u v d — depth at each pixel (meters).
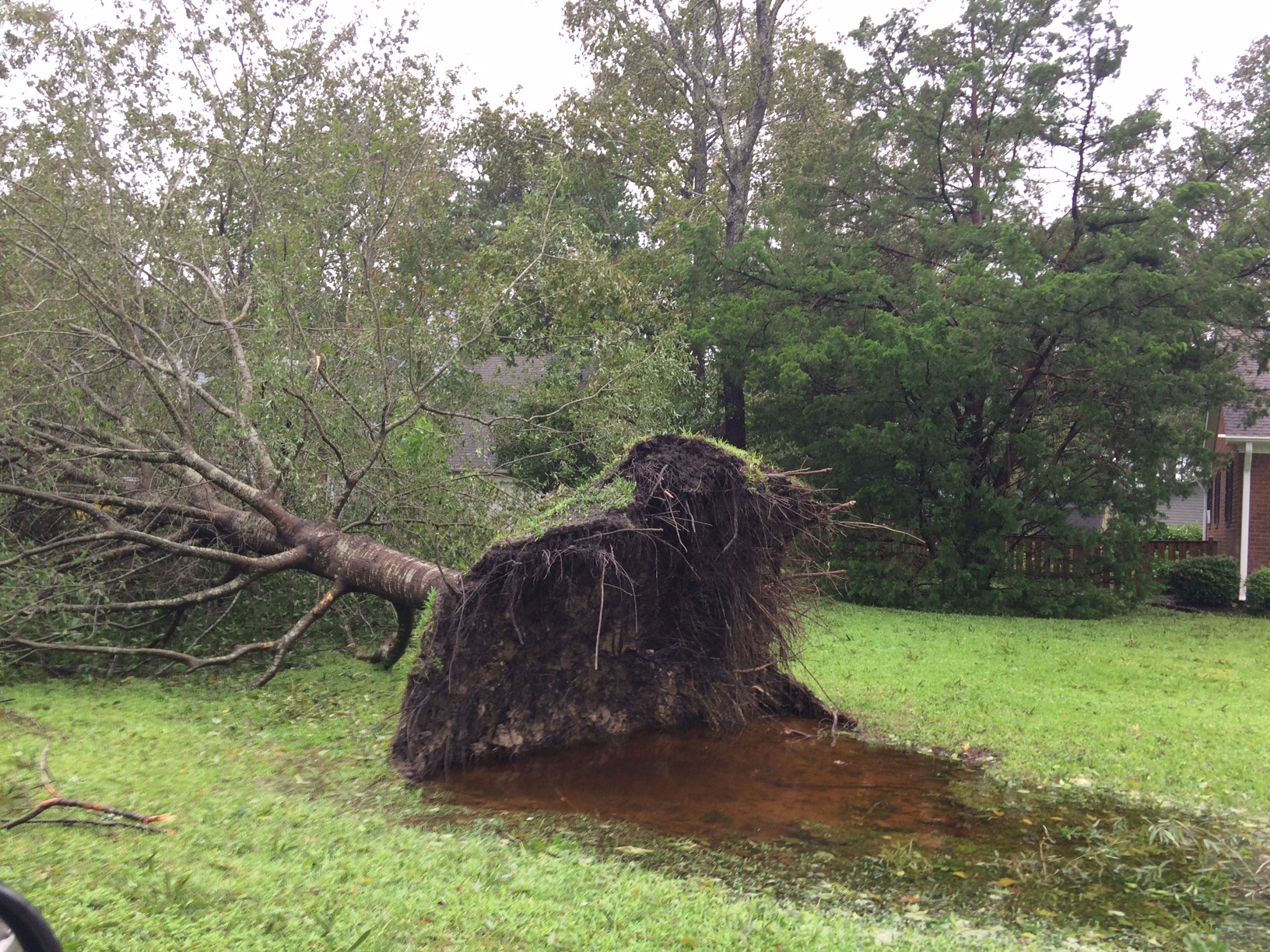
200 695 8.18
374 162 11.05
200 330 11.00
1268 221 16.22
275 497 9.32
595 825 5.59
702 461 7.55
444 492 10.06
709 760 7.12
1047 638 12.88
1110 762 6.90
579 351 12.77
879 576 16.14
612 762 7.06
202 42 11.09
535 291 14.18
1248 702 8.86
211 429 10.38
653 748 7.45
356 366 10.49
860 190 18.02
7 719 6.82
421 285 12.12
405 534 10.16
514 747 7.16
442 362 10.86
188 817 4.90
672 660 7.93
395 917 3.65
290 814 5.11
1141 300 15.01
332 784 6.09
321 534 8.97
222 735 6.93
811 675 8.91
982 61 16.52
